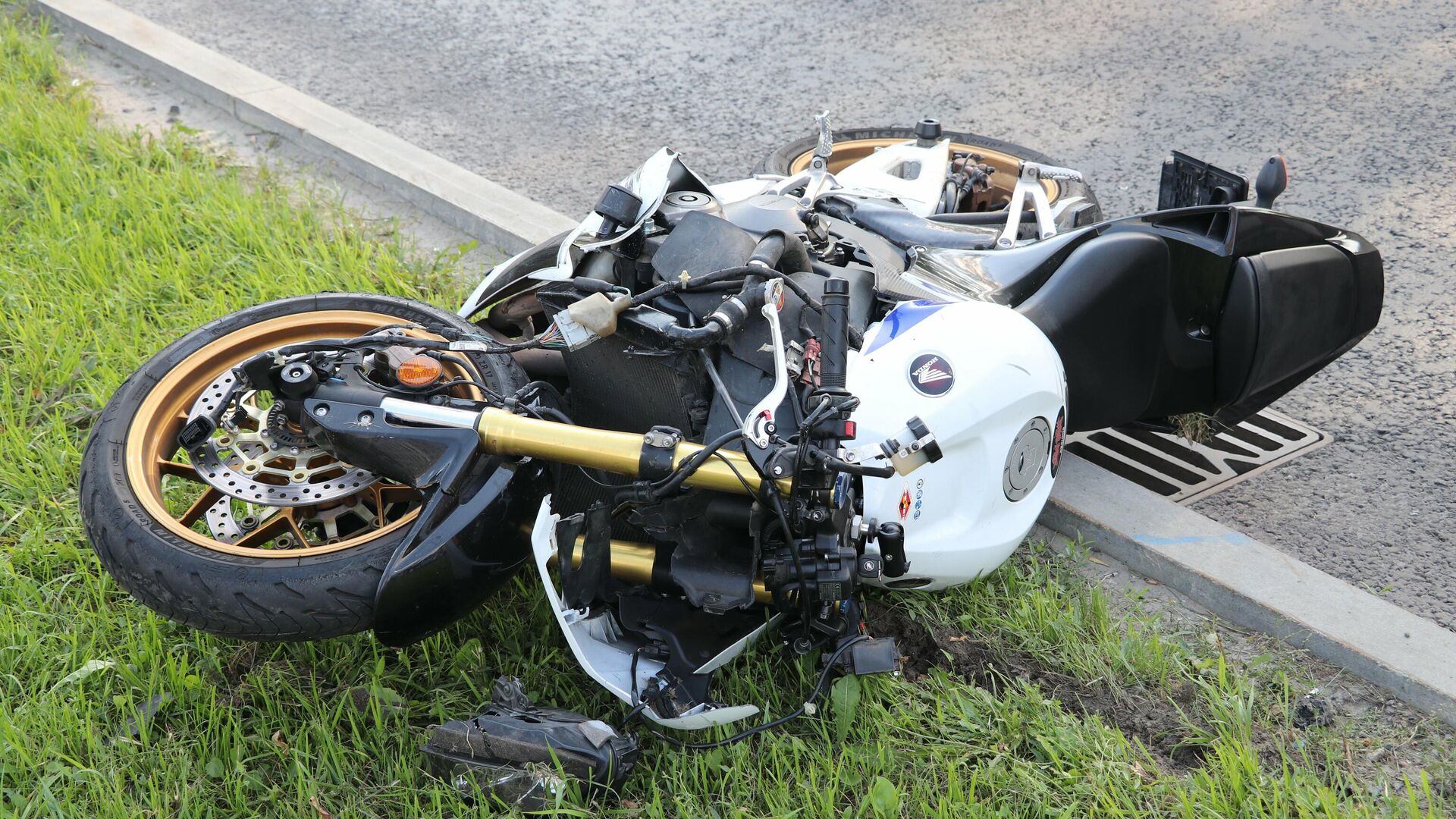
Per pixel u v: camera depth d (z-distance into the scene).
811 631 3.11
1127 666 3.32
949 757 3.05
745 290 2.87
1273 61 7.48
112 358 4.64
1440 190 5.91
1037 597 3.51
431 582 2.80
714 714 2.83
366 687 3.18
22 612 3.42
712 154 6.66
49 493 3.94
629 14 8.93
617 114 7.23
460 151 6.79
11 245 5.51
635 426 3.20
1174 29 8.09
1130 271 3.69
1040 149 6.52
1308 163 6.21
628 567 3.03
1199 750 3.10
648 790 2.95
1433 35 7.67
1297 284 3.80
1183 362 3.95
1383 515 3.99
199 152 6.63
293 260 5.30
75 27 8.50
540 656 3.32
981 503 3.30
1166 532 3.82
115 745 3.00
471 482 2.88
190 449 3.20
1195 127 6.68
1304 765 3.03
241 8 9.17
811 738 3.09
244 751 3.02
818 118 4.35
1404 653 3.32
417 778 2.97
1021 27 8.34
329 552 2.90
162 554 2.89
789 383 2.84
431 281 5.31
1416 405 4.52
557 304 3.18
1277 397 4.18
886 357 3.19
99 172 6.16
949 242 4.05
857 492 3.03
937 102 7.20
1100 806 2.90
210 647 3.32
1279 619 3.48
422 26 8.76
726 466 2.73
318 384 3.02
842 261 3.63
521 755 2.80
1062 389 3.50
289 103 7.17
